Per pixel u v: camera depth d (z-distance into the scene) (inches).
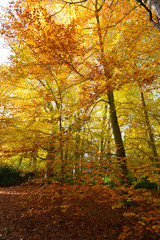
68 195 154.9
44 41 133.9
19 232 167.0
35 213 202.7
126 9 181.2
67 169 176.9
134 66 165.9
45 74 180.4
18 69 174.9
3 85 218.4
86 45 216.1
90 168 162.2
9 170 447.5
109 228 161.5
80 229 164.9
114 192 141.2
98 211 198.4
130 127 268.5
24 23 133.9
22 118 223.0
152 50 176.1
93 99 162.4
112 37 220.8
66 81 214.1
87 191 154.5
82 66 189.2
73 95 258.8
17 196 282.8
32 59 179.2
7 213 212.2
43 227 173.8
